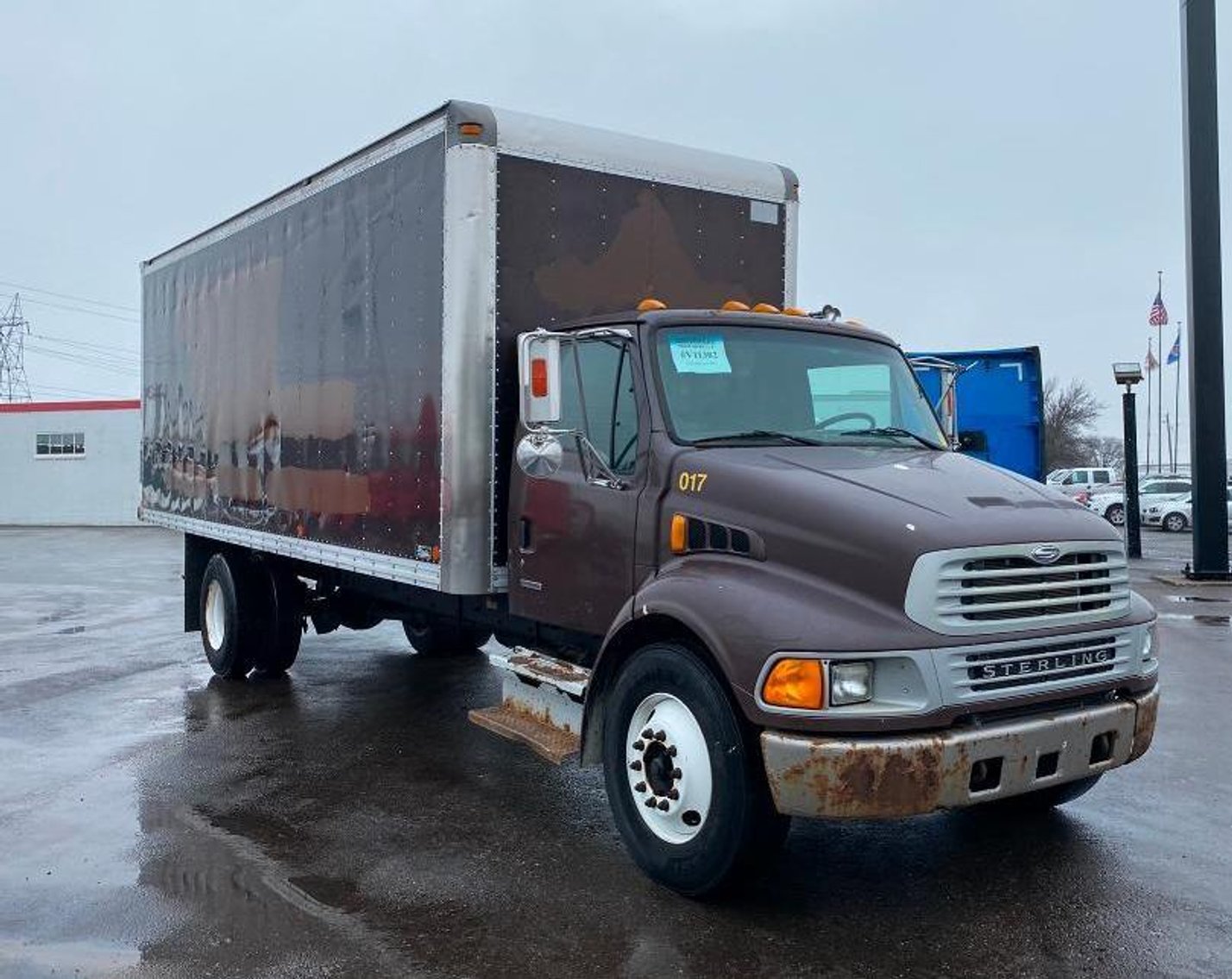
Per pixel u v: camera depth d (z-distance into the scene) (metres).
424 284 6.47
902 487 4.72
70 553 26.06
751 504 4.76
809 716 4.14
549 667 5.96
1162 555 24.59
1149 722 4.82
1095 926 4.49
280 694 9.14
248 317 9.02
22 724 8.07
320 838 5.58
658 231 6.86
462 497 6.12
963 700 4.21
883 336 6.34
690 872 4.60
